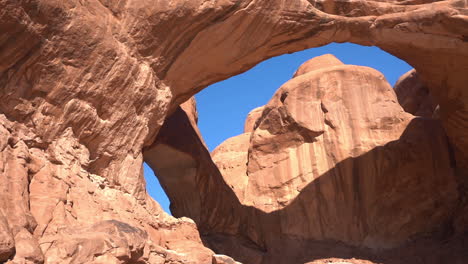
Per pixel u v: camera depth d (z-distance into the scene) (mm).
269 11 12367
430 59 14945
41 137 9414
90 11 10133
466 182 18000
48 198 8672
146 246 9172
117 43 10758
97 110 10586
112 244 8367
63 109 9820
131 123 11281
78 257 7934
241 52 13016
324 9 13562
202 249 11453
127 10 10984
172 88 12875
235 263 10258
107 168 10773
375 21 13508
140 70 11398
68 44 9727
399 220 18219
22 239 7500
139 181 11320
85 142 10422
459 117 16672
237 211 17984
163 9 11234
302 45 13805
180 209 17125
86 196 9609
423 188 18391
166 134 16219
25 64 9133
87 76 10172
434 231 17656
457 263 15680
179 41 11930
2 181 7840
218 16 11812
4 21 8516
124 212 10320
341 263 15562
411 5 13727
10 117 9031
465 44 13602
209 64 13008
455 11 12930
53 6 9234
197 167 16688
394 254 17359
